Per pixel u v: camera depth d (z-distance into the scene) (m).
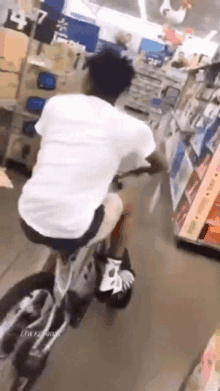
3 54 2.68
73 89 3.10
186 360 1.77
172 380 1.62
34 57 2.94
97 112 1.09
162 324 1.98
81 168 1.12
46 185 1.15
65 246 1.23
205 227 2.98
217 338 1.46
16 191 2.84
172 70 6.56
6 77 2.79
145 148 1.15
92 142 1.09
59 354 1.53
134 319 1.92
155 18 5.49
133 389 1.51
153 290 2.27
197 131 3.81
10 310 1.20
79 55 3.03
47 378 1.41
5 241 2.18
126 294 1.98
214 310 2.27
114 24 5.65
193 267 2.77
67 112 1.10
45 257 2.13
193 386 1.47
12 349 1.32
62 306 1.49
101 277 1.69
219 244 2.99
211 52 5.50
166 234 3.18
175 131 5.64
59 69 3.03
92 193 1.17
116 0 5.14
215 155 2.79
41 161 1.17
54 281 1.28
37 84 3.01
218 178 2.80
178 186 3.98
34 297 1.25
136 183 1.39
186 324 2.05
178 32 5.57
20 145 3.11
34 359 1.41
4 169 3.11
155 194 4.11
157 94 7.02
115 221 1.31
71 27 3.50
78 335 1.67
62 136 1.11
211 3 4.09
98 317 1.80
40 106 3.06
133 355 1.70
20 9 2.62
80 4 5.20
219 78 3.38
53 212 1.16
